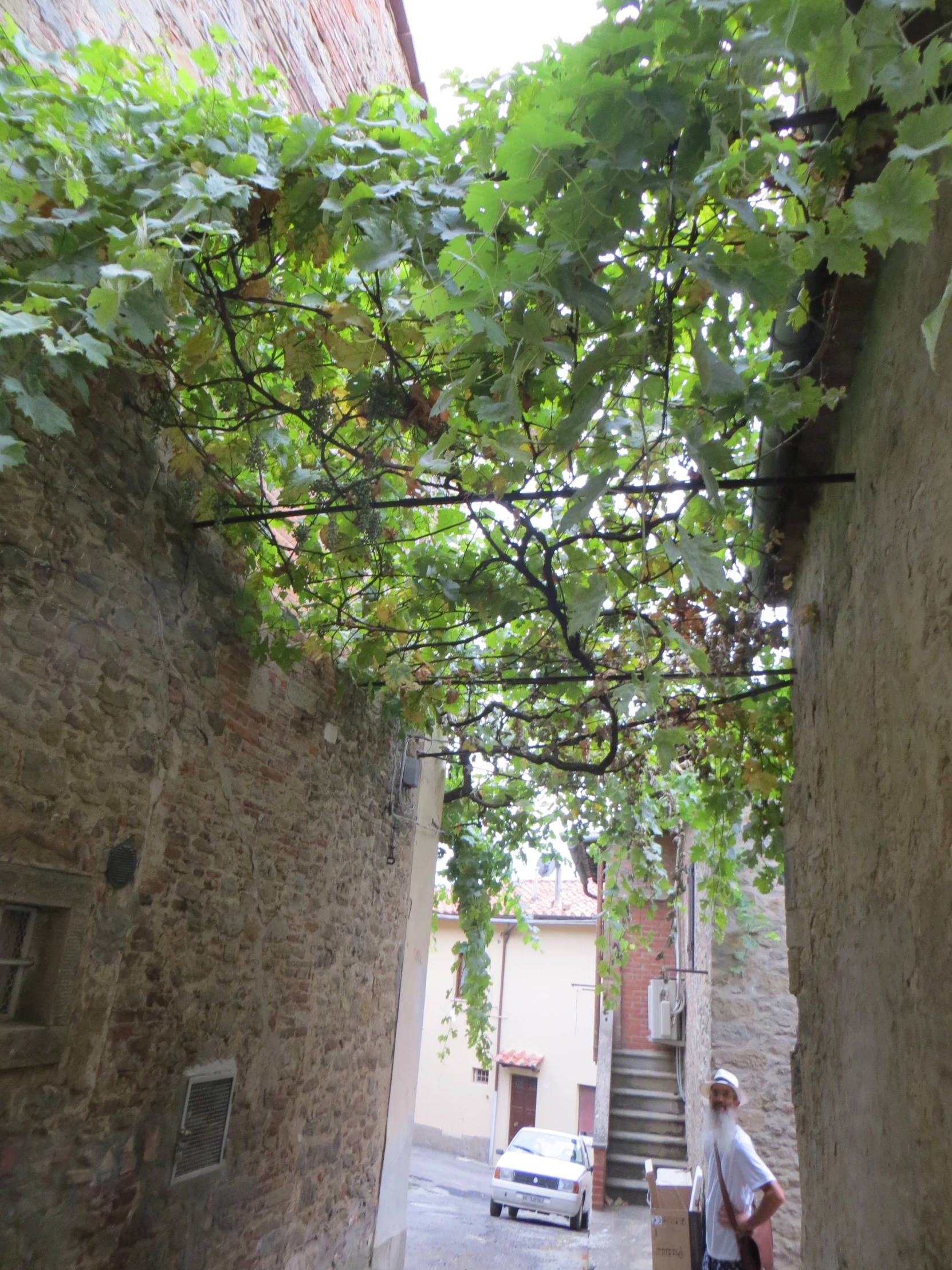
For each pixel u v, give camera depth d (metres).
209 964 4.05
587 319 2.43
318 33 5.57
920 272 2.23
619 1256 7.88
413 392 3.16
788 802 4.18
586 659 4.08
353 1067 5.85
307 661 5.18
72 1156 3.14
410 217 2.42
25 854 2.93
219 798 4.16
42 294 2.35
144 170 2.56
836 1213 3.06
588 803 7.72
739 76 1.77
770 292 1.82
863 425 2.79
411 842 7.06
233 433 3.67
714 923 5.90
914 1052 2.23
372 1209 6.16
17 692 2.90
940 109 1.52
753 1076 6.02
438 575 4.24
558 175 1.88
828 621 3.32
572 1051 19.34
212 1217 4.05
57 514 3.08
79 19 3.29
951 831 2.01
